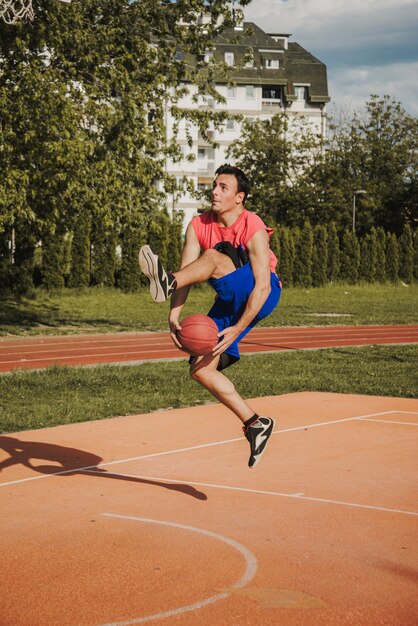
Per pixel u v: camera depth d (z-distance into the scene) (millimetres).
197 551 5012
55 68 23156
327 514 5938
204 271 5262
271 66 88000
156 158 26469
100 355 18484
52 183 22062
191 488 6723
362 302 41531
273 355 18375
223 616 3947
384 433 9391
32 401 11445
